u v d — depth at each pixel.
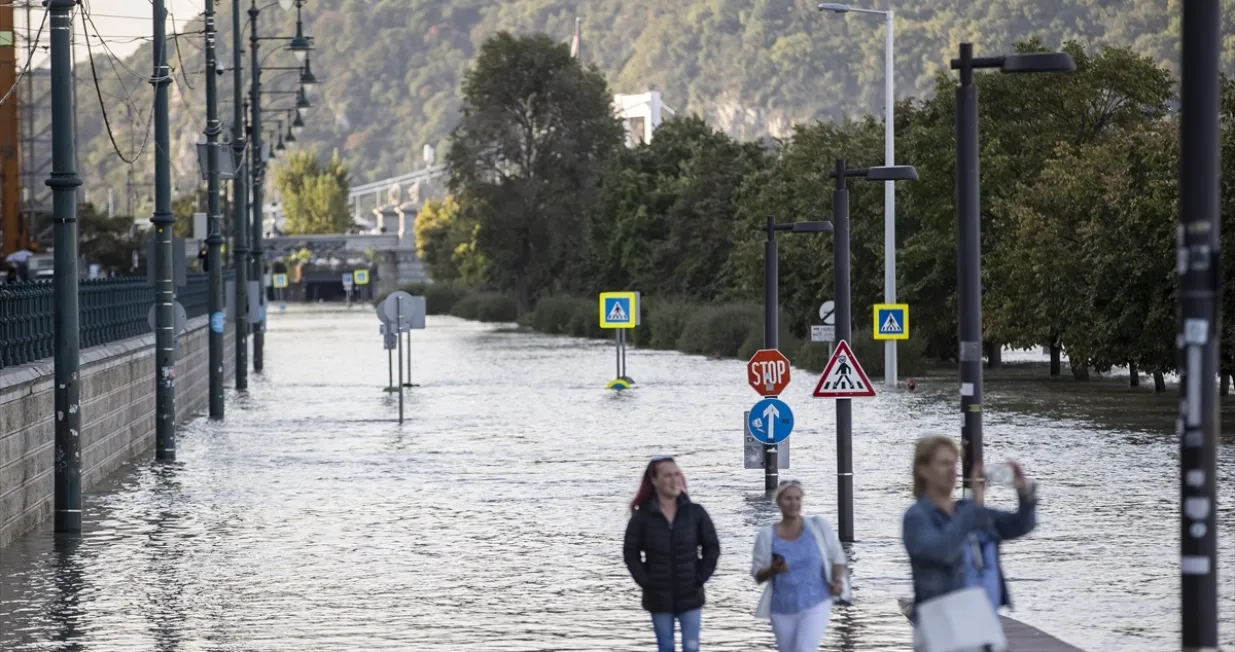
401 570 53.47
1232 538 57.88
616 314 151.75
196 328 131.75
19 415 61.00
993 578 28.11
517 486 77.56
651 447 96.00
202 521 66.12
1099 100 159.25
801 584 33.16
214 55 112.88
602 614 45.38
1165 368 121.62
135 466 87.88
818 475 79.06
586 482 78.88
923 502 26.89
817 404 127.00
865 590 48.09
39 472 64.69
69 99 59.44
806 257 197.38
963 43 46.00
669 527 33.78
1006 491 72.44
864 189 183.12
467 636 42.31
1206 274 27.36
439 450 96.00
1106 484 73.75
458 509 69.44
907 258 166.38
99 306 84.38
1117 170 135.00
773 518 64.38
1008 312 150.12
